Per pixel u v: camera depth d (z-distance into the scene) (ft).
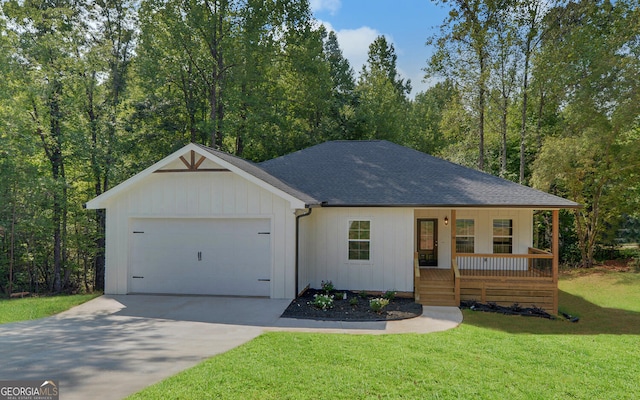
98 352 25.14
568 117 77.77
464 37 84.89
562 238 87.92
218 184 43.50
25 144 66.18
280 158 62.13
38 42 67.92
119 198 45.09
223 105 89.04
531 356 25.26
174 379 20.06
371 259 48.14
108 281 45.06
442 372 21.83
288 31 90.07
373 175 54.29
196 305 39.55
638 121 73.05
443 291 45.80
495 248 54.19
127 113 82.84
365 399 18.29
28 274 74.59
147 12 80.69
